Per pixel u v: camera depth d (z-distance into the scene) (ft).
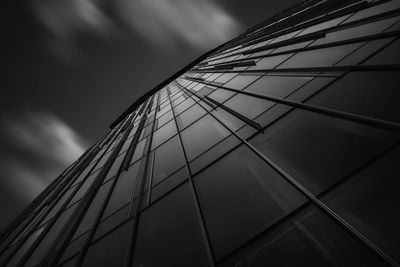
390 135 15.74
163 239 21.44
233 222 18.43
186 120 49.39
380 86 19.90
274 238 15.25
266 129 26.25
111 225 29.55
